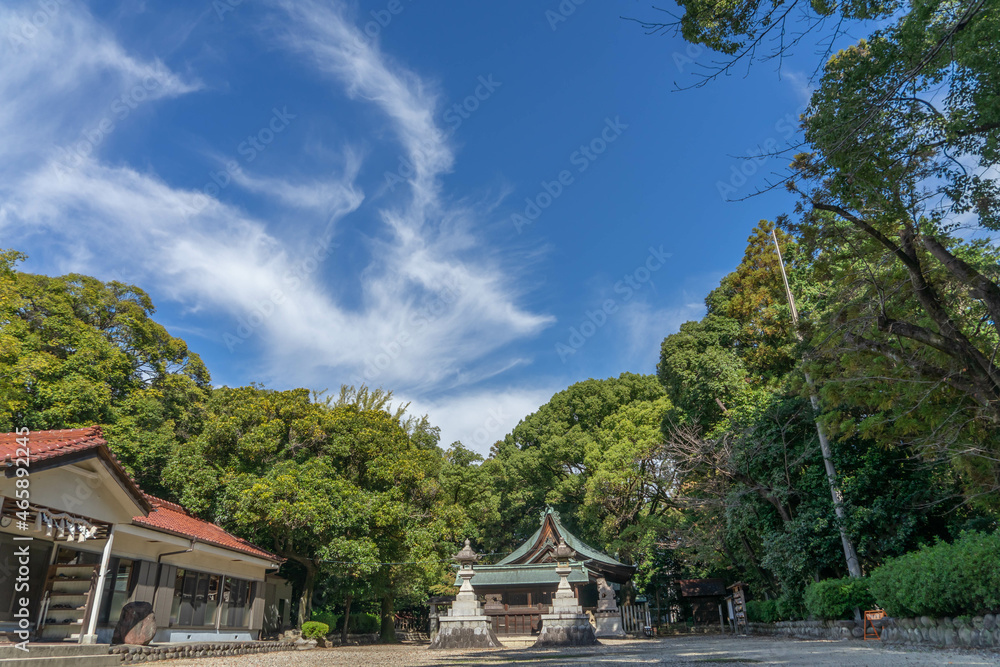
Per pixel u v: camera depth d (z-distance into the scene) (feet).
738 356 100.48
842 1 30.53
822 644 50.47
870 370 42.91
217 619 63.31
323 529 74.59
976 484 42.22
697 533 93.91
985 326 43.57
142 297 98.99
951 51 25.38
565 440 144.87
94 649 39.29
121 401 82.84
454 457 134.31
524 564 117.50
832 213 39.78
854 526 56.95
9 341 69.46
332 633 97.14
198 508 74.13
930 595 38.52
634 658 44.62
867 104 29.94
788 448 70.54
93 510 42.42
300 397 88.07
